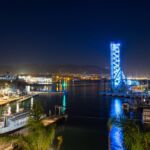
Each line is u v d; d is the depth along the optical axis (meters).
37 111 29.41
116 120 38.44
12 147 36.97
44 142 25.34
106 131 70.56
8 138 31.25
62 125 79.81
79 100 185.12
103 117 100.44
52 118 82.25
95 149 53.53
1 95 168.38
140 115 100.12
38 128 26.38
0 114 75.62
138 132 24.84
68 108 135.50
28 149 25.12
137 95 183.12
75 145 56.50
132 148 24.09
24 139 25.86
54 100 181.12
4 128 60.56
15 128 62.81
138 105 118.19
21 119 64.56
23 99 162.38
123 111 115.81
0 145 38.34
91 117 100.00
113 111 122.62
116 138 60.62
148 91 195.50
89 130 72.19
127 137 25.56
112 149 53.69
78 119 93.56
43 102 164.62
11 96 169.75
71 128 75.06
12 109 101.94
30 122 27.19
